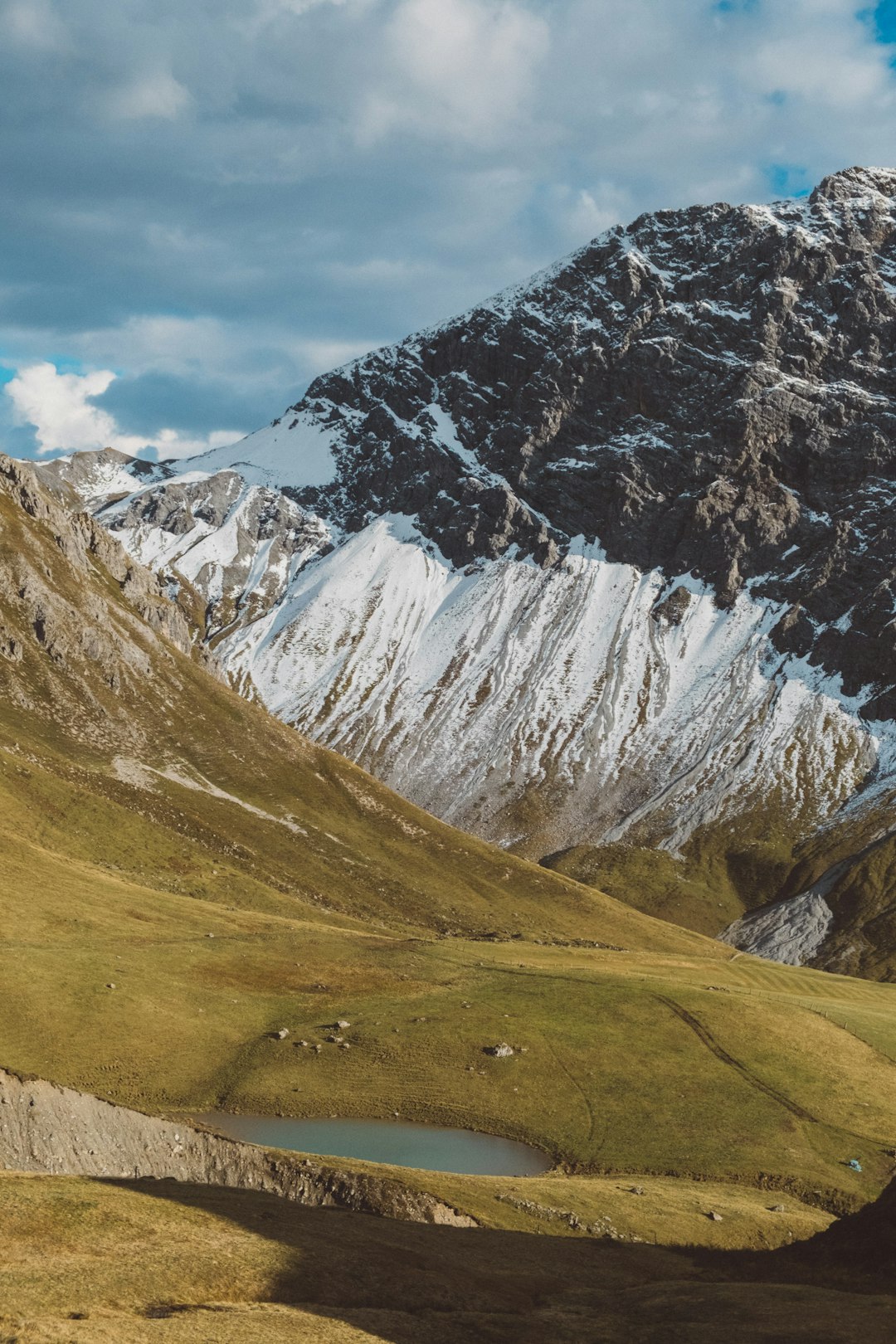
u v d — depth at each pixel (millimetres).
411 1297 46281
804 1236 82062
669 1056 119375
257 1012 121812
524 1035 120812
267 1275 44000
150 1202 48719
